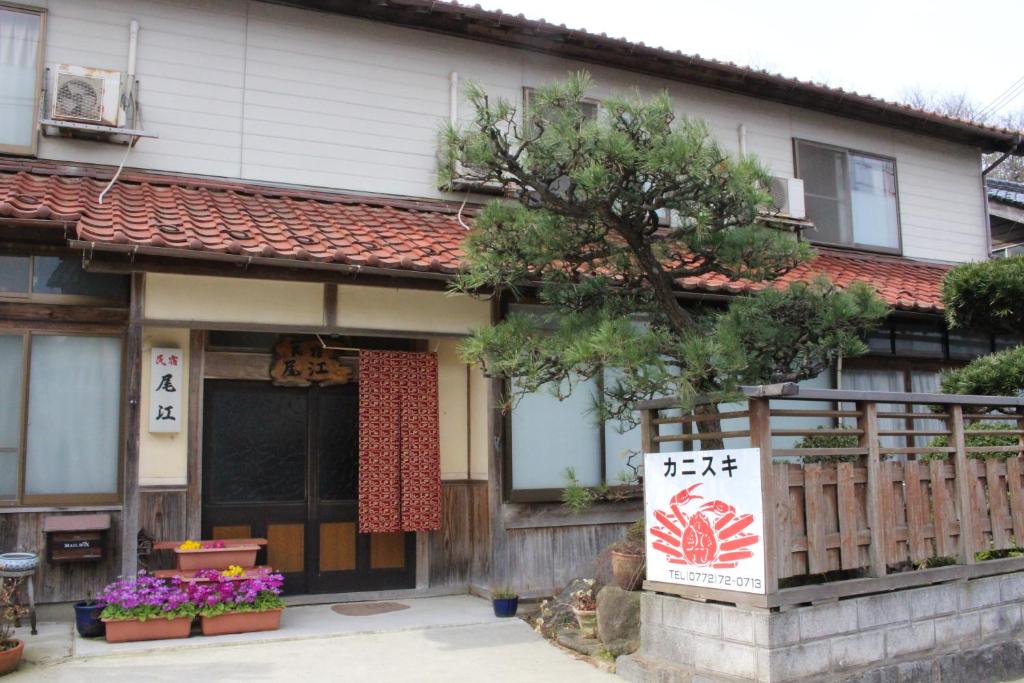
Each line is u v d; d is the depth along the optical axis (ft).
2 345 24.86
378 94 33.58
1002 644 21.40
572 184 19.63
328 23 33.14
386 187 33.22
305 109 32.42
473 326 27.32
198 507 26.78
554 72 36.70
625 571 23.09
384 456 27.61
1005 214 56.39
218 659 21.02
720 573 18.20
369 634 23.91
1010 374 25.58
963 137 46.19
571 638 23.18
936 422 38.17
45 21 29.19
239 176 31.12
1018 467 23.36
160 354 26.48
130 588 22.68
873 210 43.80
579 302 21.58
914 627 19.70
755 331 19.16
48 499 24.81
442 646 22.75
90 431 25.44
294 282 25.27
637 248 20.76
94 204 24.67
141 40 30.37
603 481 29.22
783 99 41.19
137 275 23.79
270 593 24.26
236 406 28.09
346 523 29.04
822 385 35.27
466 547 30.07
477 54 35.42
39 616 24.45
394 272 24.84
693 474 19.10
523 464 28.37
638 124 18.70
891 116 43.39
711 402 18.74
